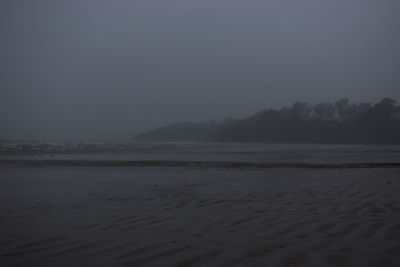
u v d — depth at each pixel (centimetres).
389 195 911
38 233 561
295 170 1750
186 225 611
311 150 5069
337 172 1608
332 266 403
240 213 705
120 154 3566
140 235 546
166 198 905
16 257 446
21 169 1869
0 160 2519
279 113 17600
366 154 3706
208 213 710
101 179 1388
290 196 915
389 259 423
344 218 645
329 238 517
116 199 893
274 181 1276
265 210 733
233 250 465
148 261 427
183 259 432
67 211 737
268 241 506
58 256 449
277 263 414
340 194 938
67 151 4131
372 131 14025
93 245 495
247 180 1322
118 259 436
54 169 1864
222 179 1365
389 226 580
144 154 3581
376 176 1405
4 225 614
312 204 795
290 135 15500
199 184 1206
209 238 526
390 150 5109
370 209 728
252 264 412
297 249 466
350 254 443
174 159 2734
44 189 1089
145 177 1455
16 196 945
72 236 542
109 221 645
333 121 16112
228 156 3231
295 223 614
